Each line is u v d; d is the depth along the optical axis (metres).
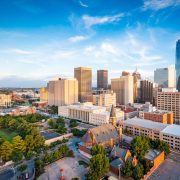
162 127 180.38
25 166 116.25
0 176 110.25
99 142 143.50
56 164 123.56
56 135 189.25
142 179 102.31
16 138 139.00
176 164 125.56
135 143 126.19
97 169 100.81
